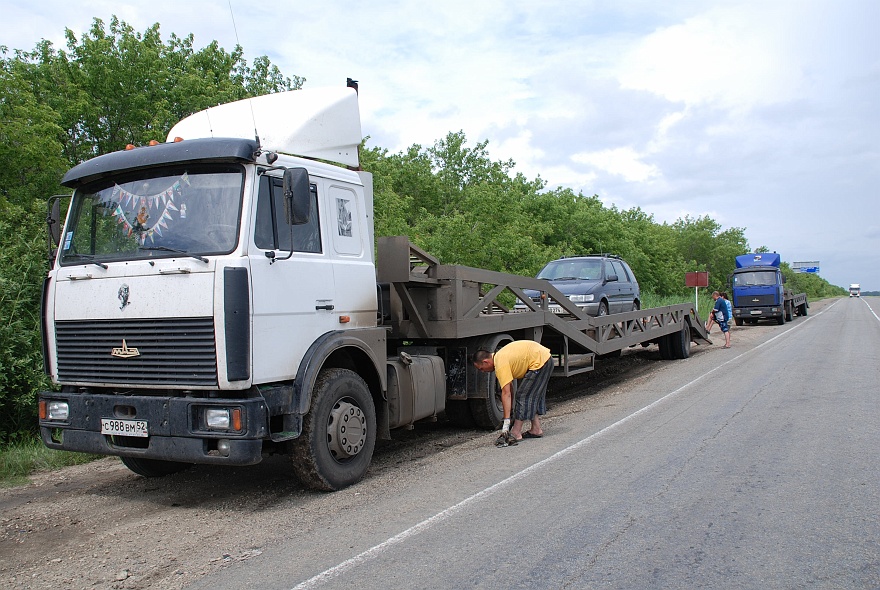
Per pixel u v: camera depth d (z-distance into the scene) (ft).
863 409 28.35
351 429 20.21
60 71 50.24
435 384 25.57
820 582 12.34
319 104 21.91
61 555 15.48
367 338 21.16
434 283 25.98
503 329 29.37
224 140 17.79
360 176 22.79
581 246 103.96
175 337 17.40
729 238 187.42
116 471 23.57
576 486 18.79
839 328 83.97
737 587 12.21
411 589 12.58
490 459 22.82
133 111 52.42
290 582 13.21
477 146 98.94
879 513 15.81
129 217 18.76
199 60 60.18
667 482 18.81
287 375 18.45
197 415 17.31
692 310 55.31
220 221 17.75
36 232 31.58
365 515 17.31
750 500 17.04
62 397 19.22
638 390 36.68
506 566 13.44
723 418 27.40
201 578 13.74
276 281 18.20
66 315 19.13
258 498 19.61
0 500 20.20
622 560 13.55
